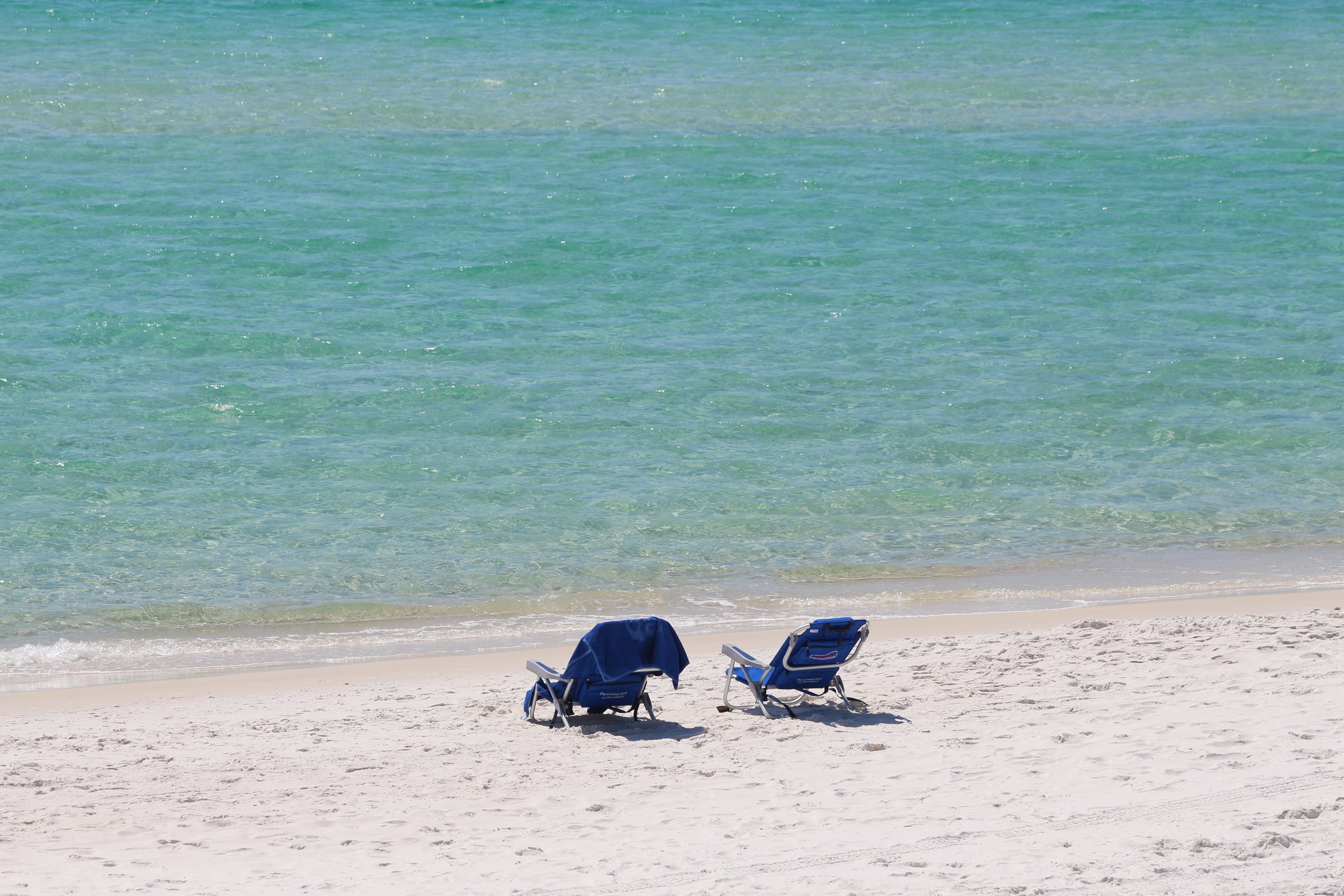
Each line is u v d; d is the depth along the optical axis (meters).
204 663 45.66
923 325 93.62
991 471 67.50
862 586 53.53
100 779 34.19
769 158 145.12
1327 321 94.88
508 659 46.09
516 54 193.00
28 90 159.62
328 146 142.62
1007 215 126.00
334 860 28.16
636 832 29.11
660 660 38.09
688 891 24.62
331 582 53.44
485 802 32.12
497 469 66.69
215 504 61.34
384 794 32.91
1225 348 88.69
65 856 28.73
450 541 57.94
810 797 30.92
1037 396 79.12
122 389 77.00
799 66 191.50
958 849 26.03
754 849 27.08
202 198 121.94
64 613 49.66
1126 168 144.88
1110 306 98.88
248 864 27.98
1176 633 44.75
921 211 126.94
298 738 37.66
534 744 37.00
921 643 45.69
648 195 129.88
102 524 58.62
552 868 26.69
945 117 166.88
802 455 69.31
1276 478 66.75
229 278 100.88
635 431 72.44
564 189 130.75
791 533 59.41
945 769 32.31
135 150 137.38
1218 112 172.50
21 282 97.06
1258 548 57.84
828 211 125.88
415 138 148.00
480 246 111.50
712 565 55.81
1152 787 29.03
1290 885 22.44
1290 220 124.81
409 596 52.22
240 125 149.25
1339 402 78.44
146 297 95.12
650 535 58.94
